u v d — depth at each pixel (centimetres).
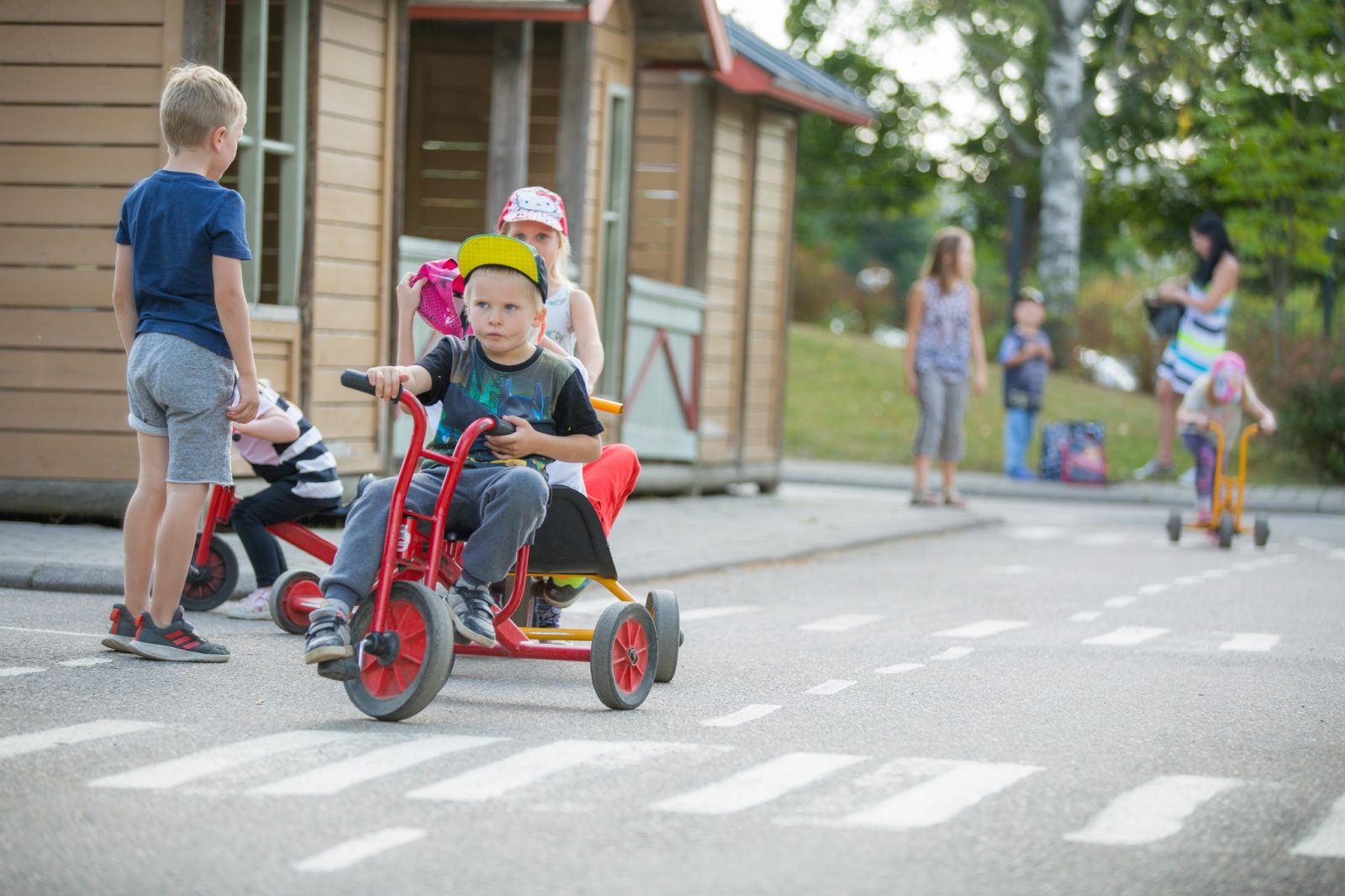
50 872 437
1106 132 4009
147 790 514
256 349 1174
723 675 762
